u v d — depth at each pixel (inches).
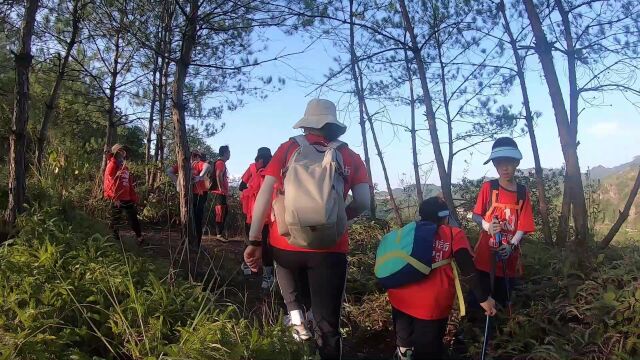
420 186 358.6
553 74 242.5
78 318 145.7
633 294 170.1
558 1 265.4
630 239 268.7
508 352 175.5
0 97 393.1
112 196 319.9
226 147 410.9
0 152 386.9
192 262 262.2
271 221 152.3
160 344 135.3
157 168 485.1
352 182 147.2
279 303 221.5
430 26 322.7
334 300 141.6
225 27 300.2
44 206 252.1
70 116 543.5
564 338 169.9
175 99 293.3
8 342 123.3
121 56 497.4
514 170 189.6
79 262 181.0
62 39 385.4
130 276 163.5
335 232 134.0
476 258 191.9
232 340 134.7
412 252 154.5
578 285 191.9
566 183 254.2
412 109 360.5
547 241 283.7
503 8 297.9
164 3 289.6
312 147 144.5
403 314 157.4
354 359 188.9
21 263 171.5
